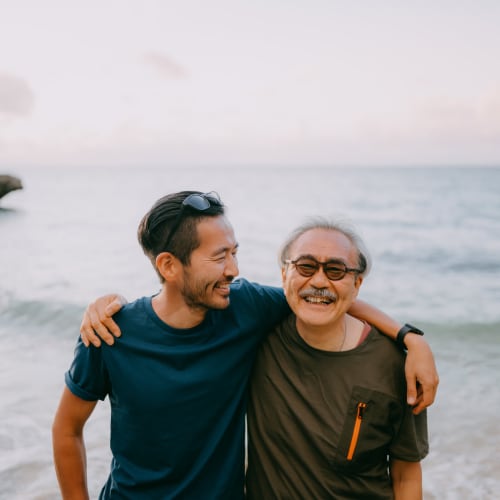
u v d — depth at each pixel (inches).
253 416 92.3
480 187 2534.5
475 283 518.0
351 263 86.4
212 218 81.1
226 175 6082.7
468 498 151.6
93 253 715.4
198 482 84.9
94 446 178.9
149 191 2751.0
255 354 94.3
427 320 361.7
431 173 5354.3
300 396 88.0
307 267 85.5
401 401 86.6
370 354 87.8
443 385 239.9
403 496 91.0
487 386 236.7
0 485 156.5
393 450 89.3
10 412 206.4
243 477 90.6
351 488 85.7
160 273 83.3
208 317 86.4
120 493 86.3
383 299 454.0
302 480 86.9
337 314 85.7
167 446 83.4
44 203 1813.5
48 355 283.0
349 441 84.4
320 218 91.7
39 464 167.5
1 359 275.6
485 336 319.9
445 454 177.5
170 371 82.7
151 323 84.0
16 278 535.8
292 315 94.3
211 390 84.3
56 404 213.6
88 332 84.0
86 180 4945.9
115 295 90.6
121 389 83.0
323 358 88.0
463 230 979.3
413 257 681.0
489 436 188.2
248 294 92.4
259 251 721.6
